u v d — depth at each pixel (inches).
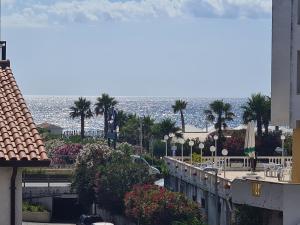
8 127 898.1
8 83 993.5
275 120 1886.1
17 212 842.2
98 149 4330.7
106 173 3934.5
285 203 1796.3
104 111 7559.1
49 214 4200.3
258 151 4355.3
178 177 3782.0
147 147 6530.5
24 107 939.3
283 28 1865.2
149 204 3245.6
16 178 842.8
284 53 1866.4
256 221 1932.8
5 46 1106.1
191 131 6461.6
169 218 3196.4
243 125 5319.9
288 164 2815.0
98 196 3969.0
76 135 7677.2
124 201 3592.5
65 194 4456.2
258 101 4877.0
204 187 3159.5
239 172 3221.0
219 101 5713.6
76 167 4301.2
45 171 4884.4
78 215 4471.0
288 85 1856.5
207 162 3663.9
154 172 4249.5
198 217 3174.2
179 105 7224.4
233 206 2273.6
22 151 850.1
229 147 4409.5
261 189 1867.6
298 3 1854.1
